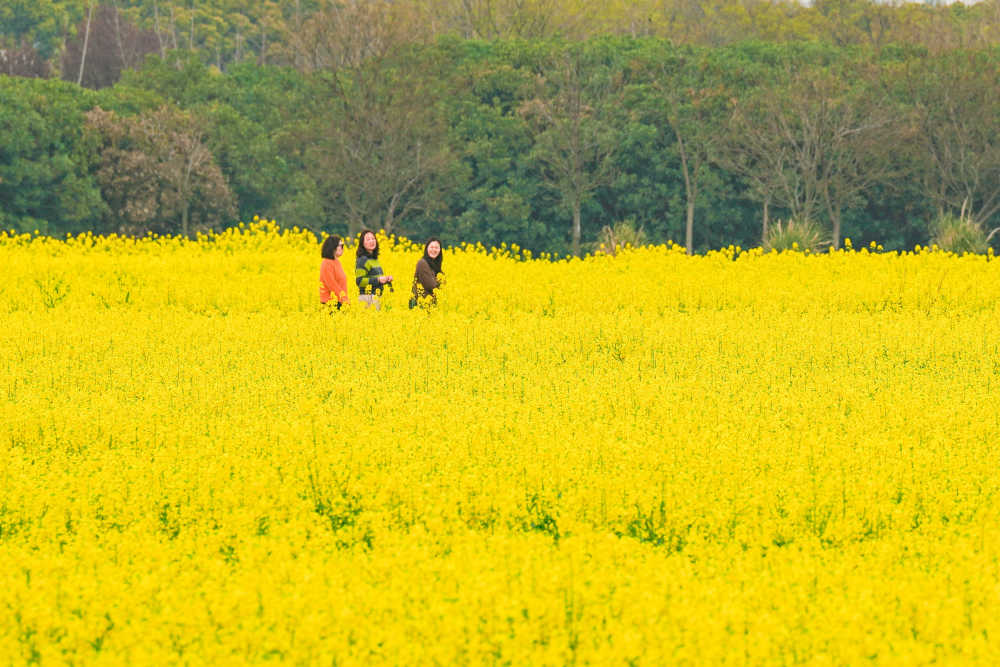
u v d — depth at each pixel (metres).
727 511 26.17
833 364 49.00
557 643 18.42
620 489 27.23
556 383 43.16
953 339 53.34
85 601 20.17
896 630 19.72
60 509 26.34
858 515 26.34
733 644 18.45
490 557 22.09
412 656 18.19
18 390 42.50
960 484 27.89
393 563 21.66
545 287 75.25
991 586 20.69
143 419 35.75
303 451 30.94
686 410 37.28
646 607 19.17
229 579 21.66
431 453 30.95
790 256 93.94
